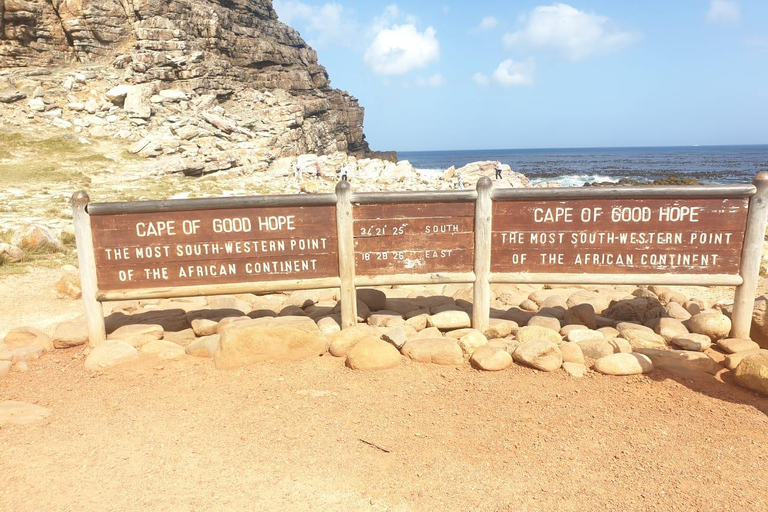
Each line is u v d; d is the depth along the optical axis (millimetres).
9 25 45250
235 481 3199
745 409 4008
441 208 5316
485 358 4734
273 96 59812
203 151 38250
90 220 5230
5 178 27266
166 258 5305
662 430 3736
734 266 5156
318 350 5098
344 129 74375
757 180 4969
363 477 3229
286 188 30391
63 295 8031
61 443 3654
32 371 4957
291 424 3867
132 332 5516
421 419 3924
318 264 5414
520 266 5363
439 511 2922
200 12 55125
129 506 2980
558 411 4020
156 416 4023
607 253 5238
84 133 40312
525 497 3031
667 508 2928
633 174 82000
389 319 5738
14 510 2949
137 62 47500
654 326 5680
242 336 4926
